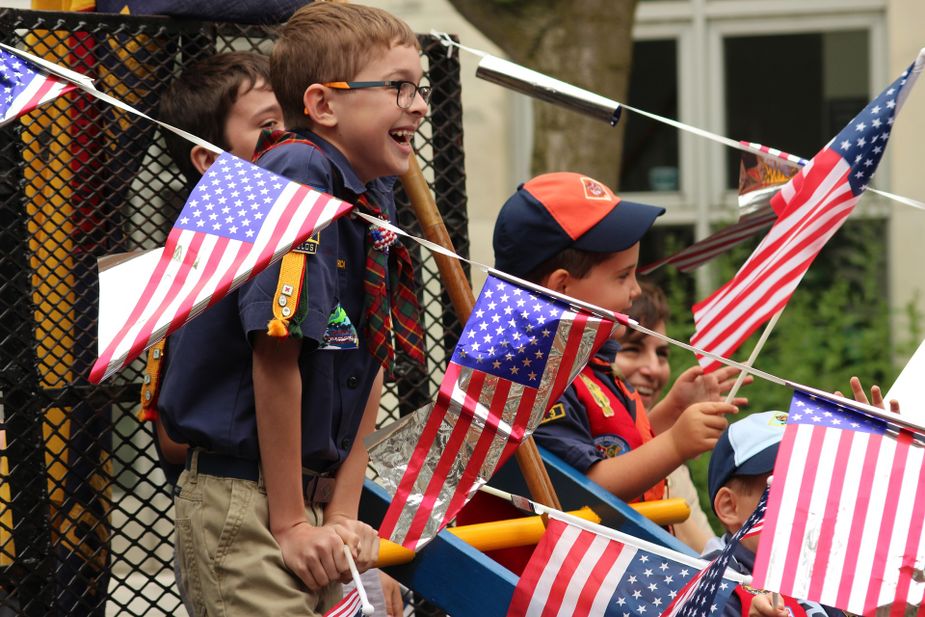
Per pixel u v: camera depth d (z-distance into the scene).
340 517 7.29
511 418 6.54
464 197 9.52
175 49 8.92
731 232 9.69
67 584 8.25
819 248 7.99
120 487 8.45
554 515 7.09
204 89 8.62
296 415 6.82
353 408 7.39
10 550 8.65
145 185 8.76
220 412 6.97
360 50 7.23
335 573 6.88
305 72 7.30
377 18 7.35
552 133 18.80
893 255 23.84
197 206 5.97
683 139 25.62
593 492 8.73
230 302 7.02
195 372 7.00
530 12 18.33
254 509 6.97
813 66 25.44
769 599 7.49
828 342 21.70
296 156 6.99
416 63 7.35
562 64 18.39
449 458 6.59
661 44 25.75
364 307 7.30
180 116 8.64
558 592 7.03
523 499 7.12
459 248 9.48
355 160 7.30
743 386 20.94
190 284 5.77
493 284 6.66
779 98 25.58
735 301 8.17
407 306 7.60
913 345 21.78
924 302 23.64
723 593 6.81
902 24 24.58
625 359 11.64
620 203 9.80
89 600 8.36
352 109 7.21
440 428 6.60
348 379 7.33
